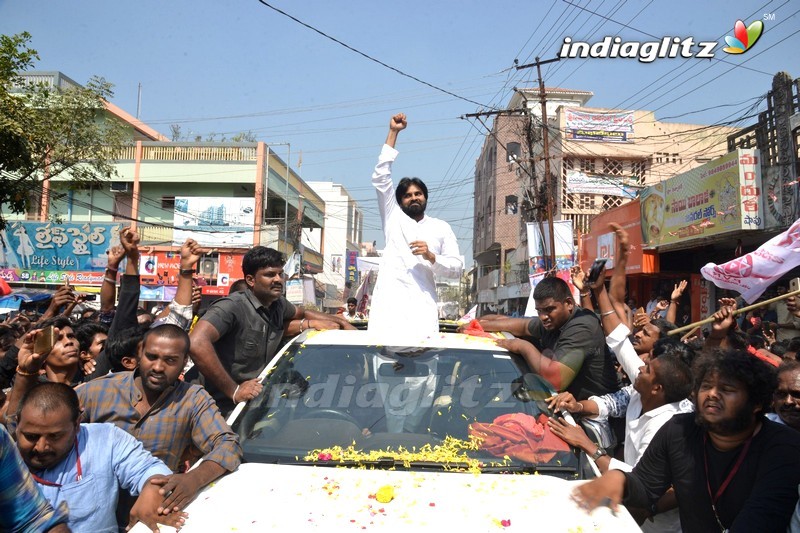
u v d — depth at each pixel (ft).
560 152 79.66
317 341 12.96
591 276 14.43
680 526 10.53
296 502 8.77
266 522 8.27
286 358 12.57
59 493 9.07
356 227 205.57
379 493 8.89
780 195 41.88
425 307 15.40
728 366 8.64
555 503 8.86
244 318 14.08
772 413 12.68
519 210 112.06
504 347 13.19
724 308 14.58
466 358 12.59
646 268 58.39
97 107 68.95
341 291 176.45
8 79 45.14
